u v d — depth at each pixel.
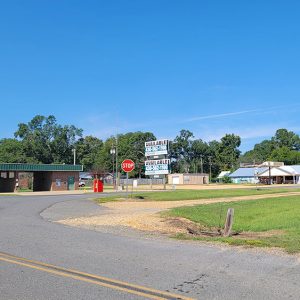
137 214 19.92
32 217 18.81
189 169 159.00
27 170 58.56
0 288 6.83
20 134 125.50
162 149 56.34
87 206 25.41
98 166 131.75
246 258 9.23
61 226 15.46
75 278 7.50
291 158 148.50
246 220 19.45
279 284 7.04
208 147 162.75
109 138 145.38
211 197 35.66
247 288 6.80
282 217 19.38
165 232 14.09
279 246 10.63
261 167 118.69
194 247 10.73
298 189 51.69
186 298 6.30
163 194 39.66
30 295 6.43
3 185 58.28
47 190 62.34
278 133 178.88
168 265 8.55
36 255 9.63
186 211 21.59
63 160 129.75
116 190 57.09
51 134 128.50
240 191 46.62
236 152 164.00
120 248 10.59
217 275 7.70
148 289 6.78
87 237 12.55
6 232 13.65
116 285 7.02
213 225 17.56
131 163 37.34
